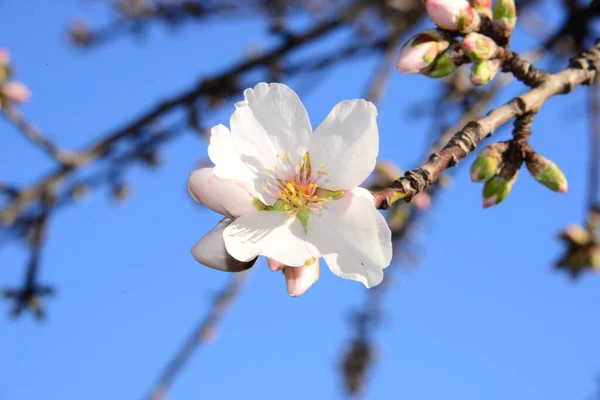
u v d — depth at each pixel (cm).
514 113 41
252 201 39
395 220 54
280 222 39
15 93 53
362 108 40
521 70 42
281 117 40
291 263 39
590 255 50
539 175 42
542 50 52
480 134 41
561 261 51
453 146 40
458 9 41
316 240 39
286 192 40
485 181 42
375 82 53
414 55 41
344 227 39
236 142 40
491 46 41
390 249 39
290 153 40
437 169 40
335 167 40
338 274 39
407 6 54
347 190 40
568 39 52
